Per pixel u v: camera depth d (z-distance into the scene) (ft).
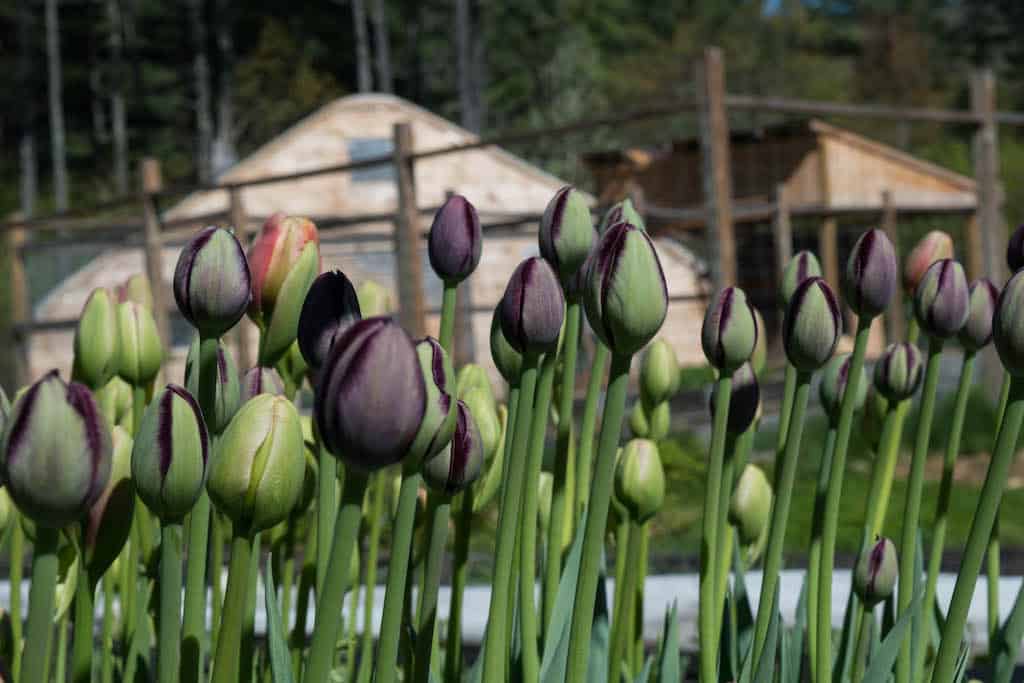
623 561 3.69
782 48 136.87
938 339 3.42
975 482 22.88
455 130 44.34
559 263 3.06
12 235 40.37
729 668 3.94
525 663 3.03
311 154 43.37
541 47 133.49
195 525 2.55
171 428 2.24
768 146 47.44
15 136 136.87
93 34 135.44
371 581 3.84
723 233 23.70
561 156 88.74
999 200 32.76
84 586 2.62
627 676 3.81
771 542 3.28
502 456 3.30
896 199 46.50
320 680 2.00
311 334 2.60
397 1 143.23
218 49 136.98
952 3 167.32
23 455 1.90
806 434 23.67
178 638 2.39
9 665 3.29
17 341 40.47
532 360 2.72
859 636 3.58
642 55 126.31
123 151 130.11
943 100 131.75
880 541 3.52
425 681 2.83
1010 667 3.19
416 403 1.90
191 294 2.50
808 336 3.03
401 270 27.86
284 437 2.18
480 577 9.23
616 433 2.57
